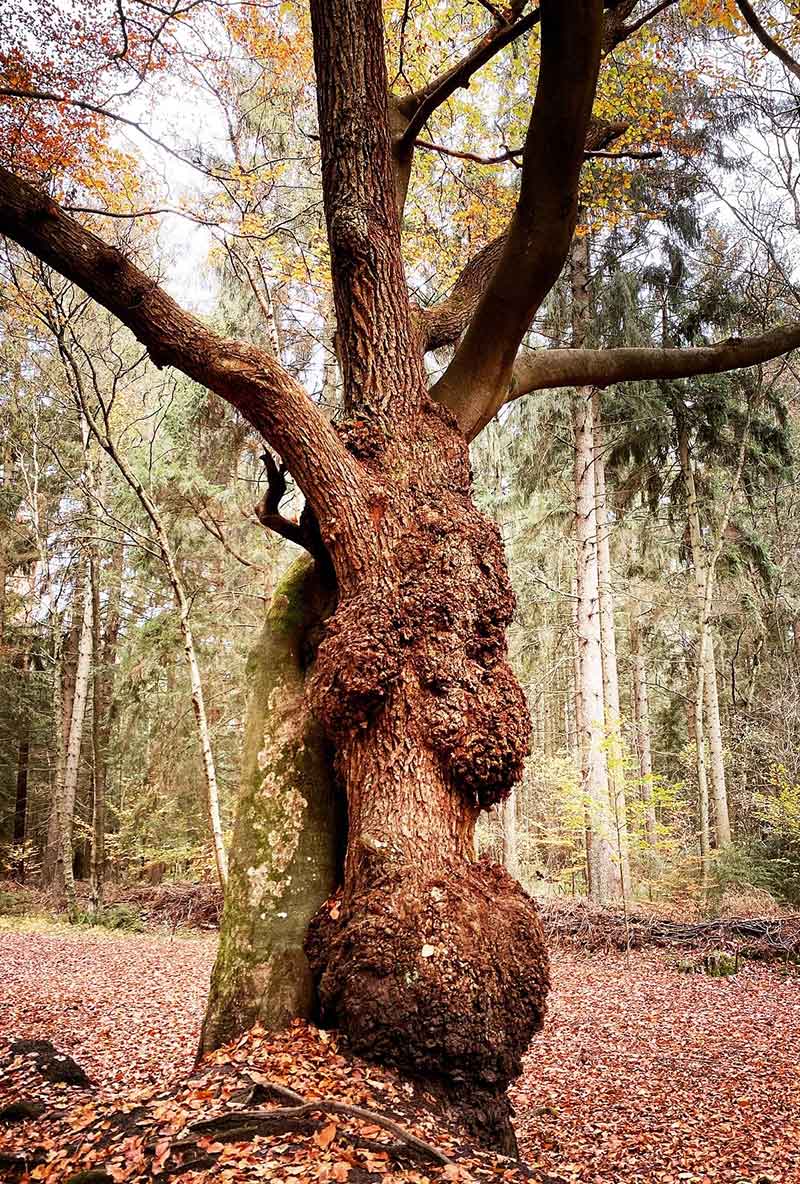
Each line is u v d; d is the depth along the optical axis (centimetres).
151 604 1897
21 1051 517
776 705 1688
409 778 415
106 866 2061
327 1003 399
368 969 378
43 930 1434
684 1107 575
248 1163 293
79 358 1393
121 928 1490
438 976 369
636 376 642
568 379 624
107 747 1964
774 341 660
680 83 1021
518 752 429
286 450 464
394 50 848
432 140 918
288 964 424
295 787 468
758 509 1892
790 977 1017
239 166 911
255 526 1516
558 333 1609
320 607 526
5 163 715
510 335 535
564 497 1827
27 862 2373
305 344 1477
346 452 471
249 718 500
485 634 456
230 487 1502
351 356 519
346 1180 281
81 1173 303
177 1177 291
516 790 1908
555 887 1775
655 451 1645
